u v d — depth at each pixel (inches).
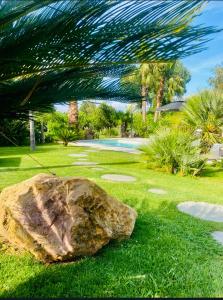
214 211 215.0
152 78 1278.3
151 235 159.3
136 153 573.3
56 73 107.6
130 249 141.3
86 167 388.8
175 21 67.1
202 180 343.3
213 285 111.9
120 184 286.5
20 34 77.8
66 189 137.3
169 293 106.5
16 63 85.4
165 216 197.2
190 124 475.2
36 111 123.0
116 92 132.0
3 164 394.9
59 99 118.0
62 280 114.0
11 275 117.2
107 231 138.1
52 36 76.5
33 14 74.7
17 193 140.2
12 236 138.9
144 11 67.5
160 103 1430.9
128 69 115.4
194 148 378.3
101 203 139.7
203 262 131.5
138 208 211.3
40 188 138.6
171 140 382.6
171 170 375.9
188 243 150.8
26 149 604.1
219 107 452.8
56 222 132.0
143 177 336.2
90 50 78.7
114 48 78.5
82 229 130.3
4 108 113.8
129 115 1102.4
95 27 73.2
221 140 458.0
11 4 57.0
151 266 124.7
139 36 73.4
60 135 698.8
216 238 162.6
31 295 103.8
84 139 948.0
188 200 239.8
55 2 63.7
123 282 112.9
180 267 125.0
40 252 128.0
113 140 926.4
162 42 73.9
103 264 126.2
